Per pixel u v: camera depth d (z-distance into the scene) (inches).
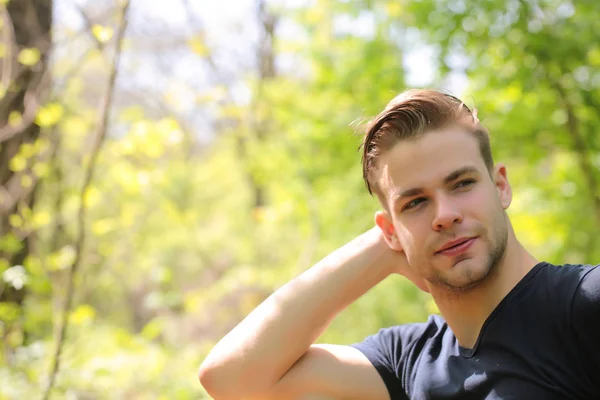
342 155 272.4
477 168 48.4
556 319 45.6
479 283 48.1
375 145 50.9
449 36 204.4
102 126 123.6
